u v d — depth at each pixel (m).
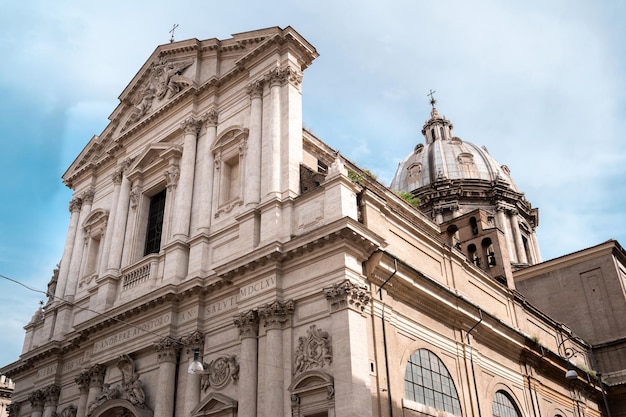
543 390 28.36
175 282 23.12
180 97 28.31
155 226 27.66
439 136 66.00
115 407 22.44
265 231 21.22
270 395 18.03
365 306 18.69
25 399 28.91
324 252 19.03
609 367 34.69
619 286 36.22
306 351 18.28
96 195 32.56
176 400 21.34
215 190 24.83
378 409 17.55
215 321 21.59
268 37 25.61
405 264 20.36
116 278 26.86
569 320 37.28
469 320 23.62
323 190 20.52
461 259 25.50
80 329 25.94
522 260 51.94
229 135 25.45
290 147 22.84
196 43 29.19
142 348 23.05
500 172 59.38
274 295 19.44
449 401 21.05
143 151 28.89
